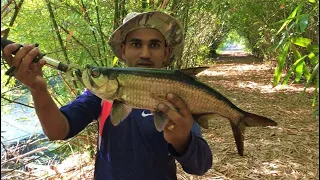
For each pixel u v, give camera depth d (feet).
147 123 2.10
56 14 3.94
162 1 4.64
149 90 1.70
